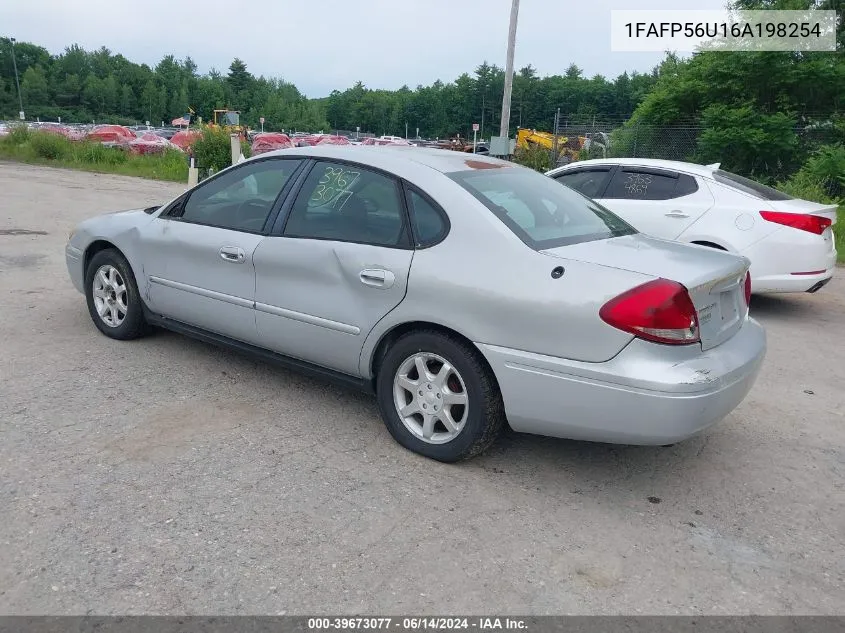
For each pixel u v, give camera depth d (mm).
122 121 134875
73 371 4867
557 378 3395
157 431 4043
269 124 134000
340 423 4301
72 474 3512
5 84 136125
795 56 21531
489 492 3596
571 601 2797
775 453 4238
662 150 21734
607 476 3842
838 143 18953
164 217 5078
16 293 6867
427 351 3785
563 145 22203
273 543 3053
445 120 140000
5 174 21812
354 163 4246
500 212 3746
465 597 2781
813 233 7172
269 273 4352
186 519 3191
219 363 5176
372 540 3115
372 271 3881
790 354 6305
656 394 3199
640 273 3346
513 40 18688
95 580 2756
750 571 3057
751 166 20734
